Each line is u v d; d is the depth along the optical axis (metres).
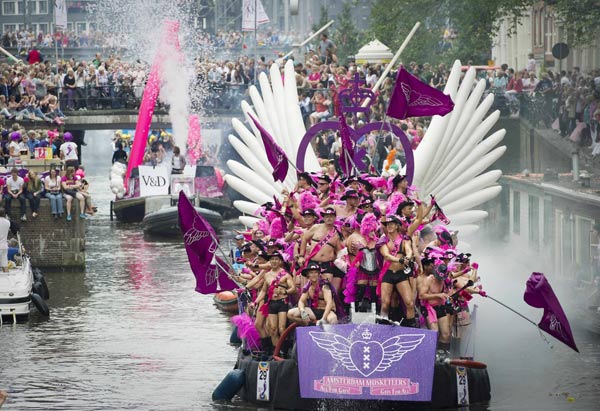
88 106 113.81
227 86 111.19
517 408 42.34
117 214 103.19
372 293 42.41
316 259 43.12
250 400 43.62
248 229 61.19
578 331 55.12
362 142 75.69
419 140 75.00
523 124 86.00
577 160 62.22
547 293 42.81
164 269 76.69
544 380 46.59
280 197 58.75
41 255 76.88
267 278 43.75
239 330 44.69
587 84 76.12
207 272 46.81
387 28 116.25
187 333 57.88
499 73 92.56
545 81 86.44
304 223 45.31
